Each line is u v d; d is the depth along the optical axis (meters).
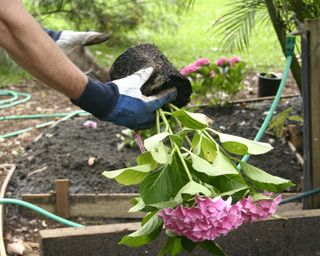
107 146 4.11
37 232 3.23
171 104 1.97
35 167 3.91
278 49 7.29
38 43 1.68
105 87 1.83
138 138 1.95
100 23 6.42
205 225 1.46
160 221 1.60
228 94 4.75
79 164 3.81
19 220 3.33
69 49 2.40
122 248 2.54
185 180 1.57
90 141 4.23
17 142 4.60
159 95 1.92
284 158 3.87
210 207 1.44
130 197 3.34
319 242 2.67
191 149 1.72
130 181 1.63
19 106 5.57
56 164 3.86
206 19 9.08
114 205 3.36
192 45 7.64
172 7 6.71
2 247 2.86
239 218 1.52
